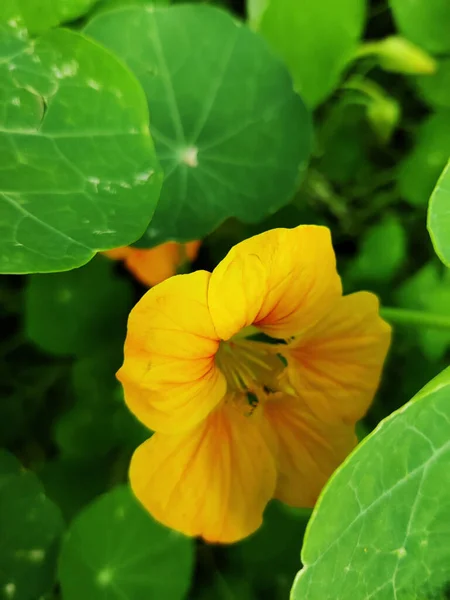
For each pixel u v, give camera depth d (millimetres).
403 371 223
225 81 169
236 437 155
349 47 203
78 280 206
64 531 178
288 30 195
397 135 242
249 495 155
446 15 208
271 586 214
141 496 143
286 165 177
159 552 189
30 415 233
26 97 137
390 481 132
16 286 228
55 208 137
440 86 220
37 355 236
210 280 128
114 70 137
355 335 154
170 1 197
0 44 137
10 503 172
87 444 212
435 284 212
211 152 171
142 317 125
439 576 144
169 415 137
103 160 139
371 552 134
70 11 142
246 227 208
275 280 138
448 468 136
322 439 159
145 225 140
